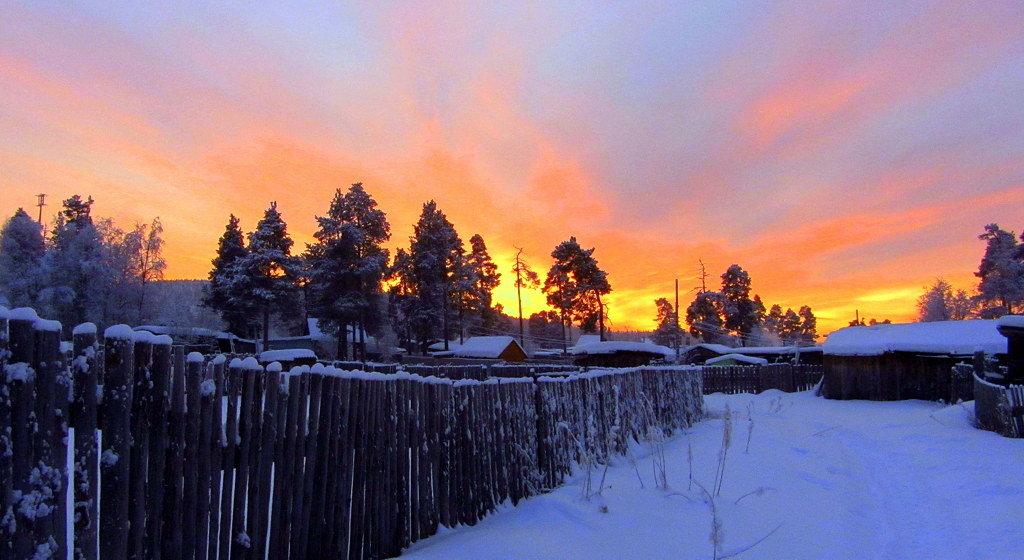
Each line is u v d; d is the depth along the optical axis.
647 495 6.91
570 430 8.33
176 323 50.09
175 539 3.07
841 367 26.61
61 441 2.61
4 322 2.45
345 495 4.48
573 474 8.19
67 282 47.28
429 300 62.56
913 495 7.77
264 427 3.78
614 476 8.15
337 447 4.43
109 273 48.09
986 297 60.22
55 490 2.56
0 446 2.37
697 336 75.81
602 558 4.84
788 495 7.23
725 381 35.09
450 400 5.99
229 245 58.97
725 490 7.31
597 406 9.42
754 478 7.97
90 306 47.31
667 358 40.22
